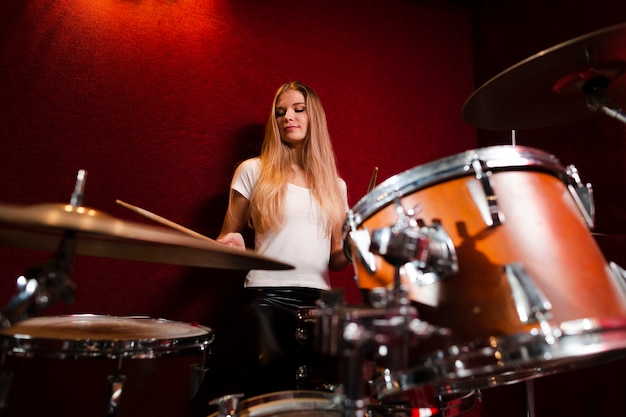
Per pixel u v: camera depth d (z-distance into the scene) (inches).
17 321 31.4
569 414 64.3
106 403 36.5
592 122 66.2
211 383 62.6
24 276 34.0
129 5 71.4
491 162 36.5
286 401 38.3
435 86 89.4
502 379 44.6
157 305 65.5
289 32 80.7
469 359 31.9
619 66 45.2
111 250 47.7
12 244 48.5
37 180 62.3
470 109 51.7
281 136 70.6
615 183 62.5
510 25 83.9
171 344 40.5
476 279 33.6
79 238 41.7
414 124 86.3
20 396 35.9
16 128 62.4
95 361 37.2
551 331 29.6
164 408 40.0
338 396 39.2
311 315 47.5
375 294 31.5
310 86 80.4
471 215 35.4
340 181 72.0
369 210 39.6
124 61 69.4
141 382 38.6
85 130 65.6
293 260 60.4
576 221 36.4
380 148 83.0
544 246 33.6
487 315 32.4
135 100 69.1
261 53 78.1
